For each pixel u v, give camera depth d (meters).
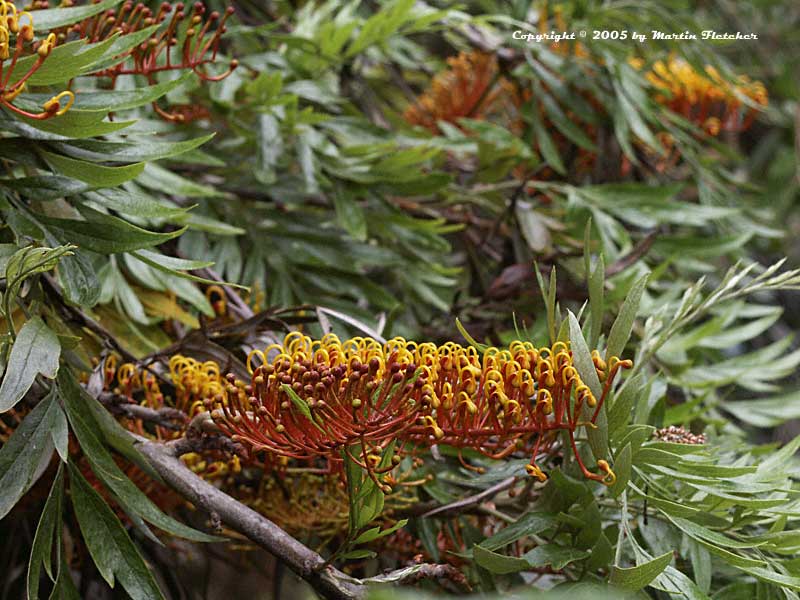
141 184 0.64
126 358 0.58
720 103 0.94
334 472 0.52
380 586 0.50
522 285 0.71
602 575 0.54
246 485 0.60
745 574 0.56
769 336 1.23
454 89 0.89
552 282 0.52
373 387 0.48
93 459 0.52
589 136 0.87
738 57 1.34
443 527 0.59
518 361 0.50
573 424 0.50
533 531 0.52
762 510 0.52
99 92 0.54
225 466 0.58
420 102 0.92
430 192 0.73
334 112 0.82
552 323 0.52
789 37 1.33
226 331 0.58
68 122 0.52
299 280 0.71
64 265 0.53
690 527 0.51
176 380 0.57
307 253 0.71
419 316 0.74
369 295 0.71
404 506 0.58
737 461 0.56
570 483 0.51
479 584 0.56
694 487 0.52
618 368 0.50
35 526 0.66
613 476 0.50
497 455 0.50
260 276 0.70
